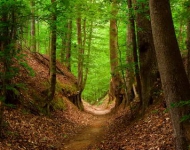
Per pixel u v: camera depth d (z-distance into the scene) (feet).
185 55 45.55
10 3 26.45
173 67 18.63
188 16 29.27
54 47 51.06
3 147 28.22
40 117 46.21
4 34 28.68
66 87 77.05
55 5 33.17
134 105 57.36
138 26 41.22
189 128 18.44
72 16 39.70
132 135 35.19
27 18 31.86
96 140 41.68
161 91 41.75
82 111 82.07
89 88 156.46
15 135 33.40
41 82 59.77
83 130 52.01
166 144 26.16
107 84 140.26
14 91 43.11
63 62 96.58
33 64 68.44
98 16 43.55
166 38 18.62
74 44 79.05
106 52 104.78
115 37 75.56
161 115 35.70
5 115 37.52
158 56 19.21
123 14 43.11
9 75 29.94
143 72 43.68
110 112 88.79
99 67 119.03
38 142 35.29
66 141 41.09
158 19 18.70
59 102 62.80
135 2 39.52
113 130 46.03
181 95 18.52
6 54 28.58
